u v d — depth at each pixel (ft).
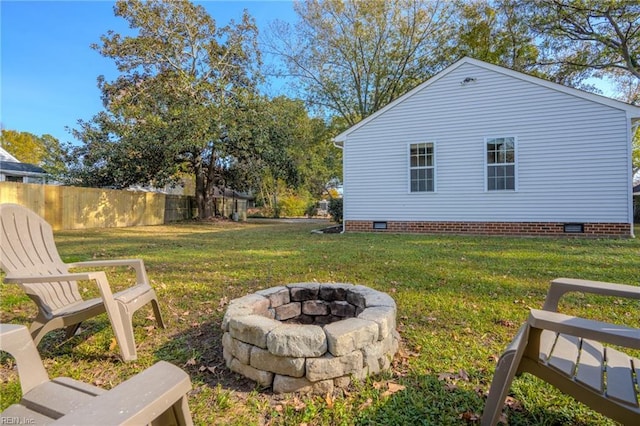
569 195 26.30
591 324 4.09
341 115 58.13
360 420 5.29
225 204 66.80
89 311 7.30
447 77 29.73
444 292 11.79
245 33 52.01
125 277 14.26
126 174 47.19
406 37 51.31
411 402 5.72
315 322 9.32
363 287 9.17
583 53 46.70
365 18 50.57
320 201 106.11
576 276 13.58
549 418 5.30
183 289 12.51
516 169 27.71
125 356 7.13
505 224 28.22
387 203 32.19
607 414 4.21
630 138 24.56
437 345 7.81
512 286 12.39
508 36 49.39
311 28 52.19
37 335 6.91
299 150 58.75
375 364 6.53
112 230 38.81
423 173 30.81
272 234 33.76
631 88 51.13
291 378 5.95
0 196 32.09
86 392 3.85
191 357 7.36
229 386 6.27
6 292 11.92
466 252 19.77
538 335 4.67
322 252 20.51
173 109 46.29
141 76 50.72
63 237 30.86
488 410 4.84
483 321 9.18
